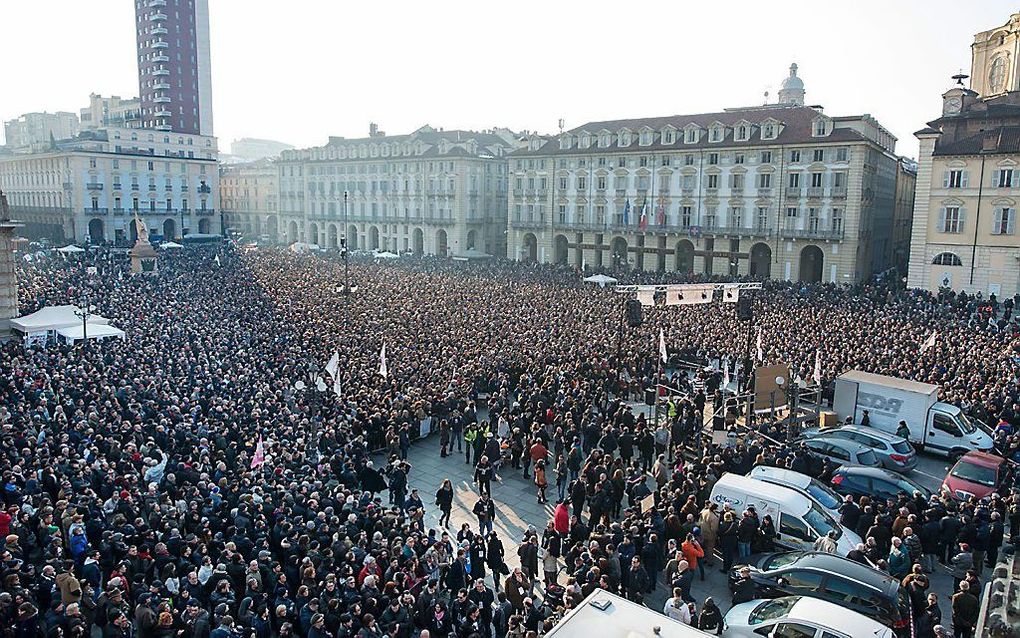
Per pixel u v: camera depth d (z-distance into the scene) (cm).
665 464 2656
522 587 1728
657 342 4141
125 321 4328
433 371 3384
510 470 2878
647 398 3369
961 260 6700
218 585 1539
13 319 4050
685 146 8956
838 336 4234
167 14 13738
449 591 1773
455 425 3041
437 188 11731
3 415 2452
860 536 2089
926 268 6912
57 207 12269
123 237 12325
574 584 1591
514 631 1467
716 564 2111
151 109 14138
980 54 8356
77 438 2331
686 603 1591
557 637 1165
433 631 1588
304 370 3391
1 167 14100
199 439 2386
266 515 1919
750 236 8538
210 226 13875
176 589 1571
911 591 1653
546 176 10481
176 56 13912
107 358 3366
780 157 8244
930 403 2958
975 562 2000
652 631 1172
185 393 2938
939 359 3656
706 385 3522
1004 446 2720
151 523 1816
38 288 5488
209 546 1758
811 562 1723
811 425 3148
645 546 1917
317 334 4200
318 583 1648
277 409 2809
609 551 1766
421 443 3144
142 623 1412
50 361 3275
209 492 2022
